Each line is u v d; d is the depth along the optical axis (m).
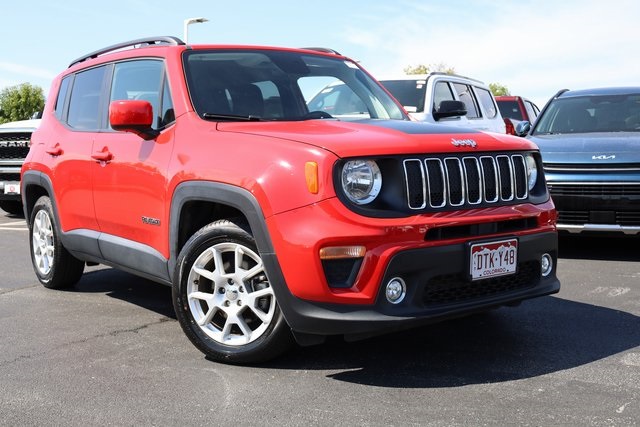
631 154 6.46
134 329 4.63
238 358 3.81
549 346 4.11
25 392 3.51
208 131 4.03
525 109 17.33
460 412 3.17
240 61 4.66
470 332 4.41
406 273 3.43
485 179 3.79
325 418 3.13
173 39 4.72
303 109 4.52
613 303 5.10
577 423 3.03
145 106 4.24
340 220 3.34
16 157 10.45
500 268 3.72
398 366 3.80
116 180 4.62
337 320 3.38
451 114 5.48
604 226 6.52
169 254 4.20
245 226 3.78
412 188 3.51
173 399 3.39
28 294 5.71
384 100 5.10
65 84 5.77
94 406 3.32
